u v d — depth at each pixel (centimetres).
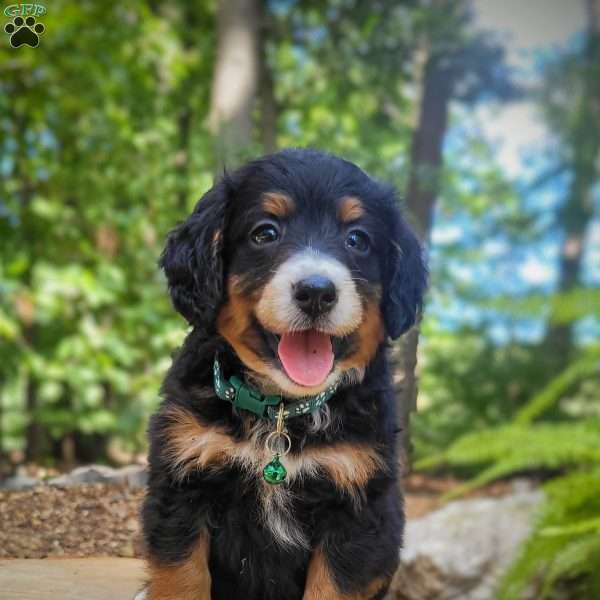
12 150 110
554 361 105
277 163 39
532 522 54
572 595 55
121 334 106
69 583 41
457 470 98
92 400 101
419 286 41
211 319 38
